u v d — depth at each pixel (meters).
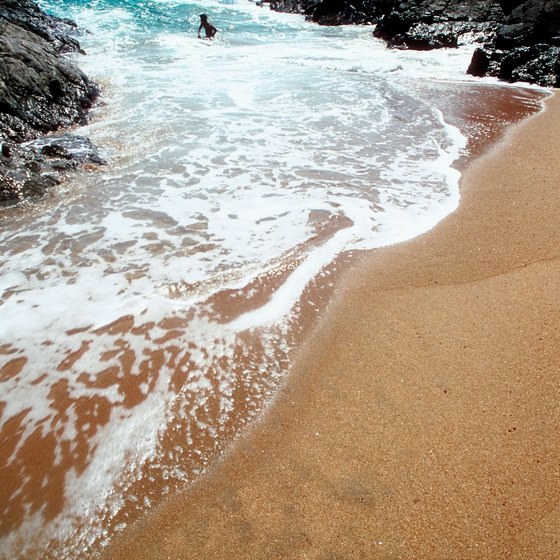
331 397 3.81
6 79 10.20
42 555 2.87
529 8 15.07
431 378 3.89
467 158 8.17
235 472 3.29
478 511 2.92
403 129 9.66
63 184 7.45
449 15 19.19
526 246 5.51
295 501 3.07
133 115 10.77
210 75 14.28
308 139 9.17
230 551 2.82
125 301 4.92
